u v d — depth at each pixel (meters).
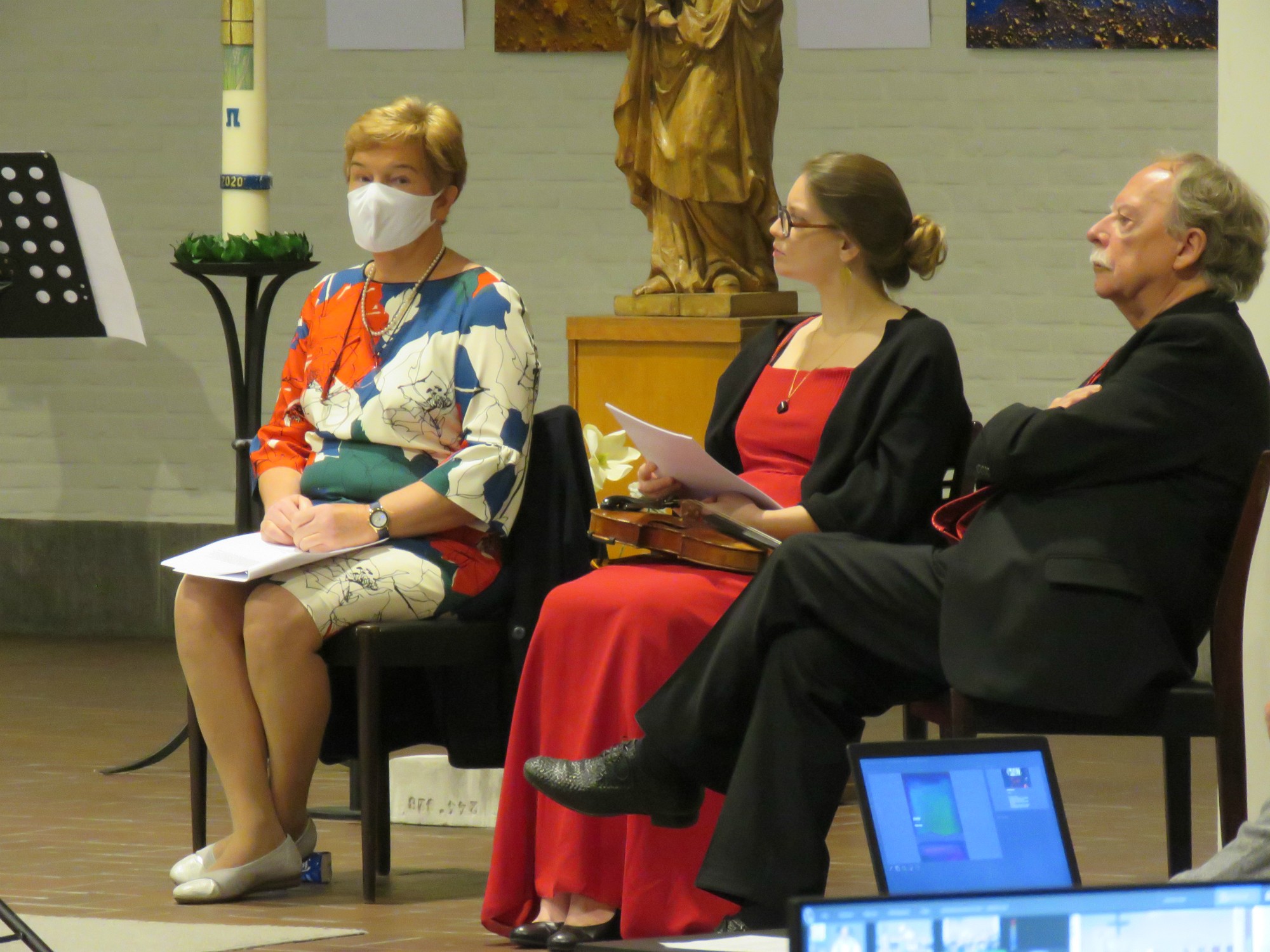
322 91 22.98
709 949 6.66
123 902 11.18
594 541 11.76
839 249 11.02
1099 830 13.57
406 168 11.60
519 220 22.72
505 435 11.52
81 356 23.73
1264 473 9.01
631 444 14.13
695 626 10.03
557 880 10.18
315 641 11.29
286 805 11.62
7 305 11.50
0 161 11.12
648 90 15.81
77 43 23.42
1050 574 9.10
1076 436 9.20
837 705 9.09
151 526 23.66
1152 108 20.86
